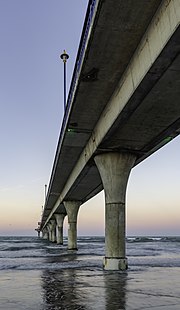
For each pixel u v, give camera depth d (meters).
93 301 12.59
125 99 17.53
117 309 11.12
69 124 25.41
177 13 11.16
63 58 32.91
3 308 11.55
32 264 31.38
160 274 22.11
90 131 26.86
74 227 59.19
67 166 40.09
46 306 11.78
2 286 16.92
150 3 12.68
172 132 22.34
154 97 17.06
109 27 14.16
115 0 12.59
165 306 11.62
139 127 21.41
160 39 12.68
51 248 75.62
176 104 17.95
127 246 96.94
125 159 25.08
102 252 55.44
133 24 13.92
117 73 17.86
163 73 14.44
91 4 14.25
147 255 49.47
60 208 77.69
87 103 21.62
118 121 19.94
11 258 41.31
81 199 58.72
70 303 12.23
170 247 88.00
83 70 17.53
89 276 20.66
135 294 14.13
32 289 15.85
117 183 24.69
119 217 24.34
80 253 52.47
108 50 15.77
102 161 25.36
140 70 15.12
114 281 18.22
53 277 20.39
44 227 178.38
